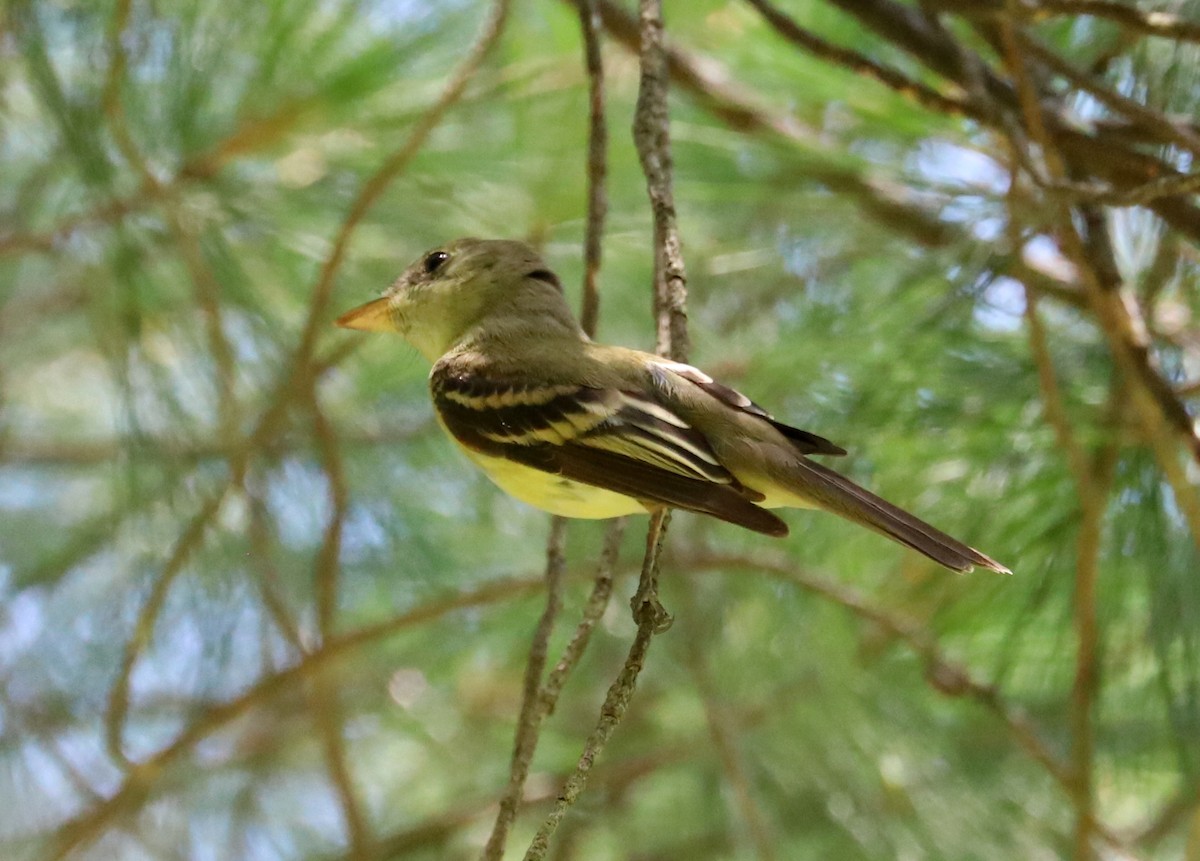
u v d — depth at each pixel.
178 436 9.62
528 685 6.48
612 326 10.73
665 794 11.70
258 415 10.01
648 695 11.68
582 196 9.96
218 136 8.96
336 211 9.38
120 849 12.42
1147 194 6.79
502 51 9.75
